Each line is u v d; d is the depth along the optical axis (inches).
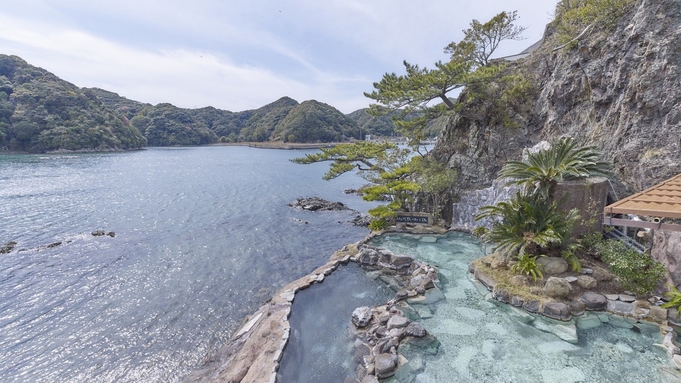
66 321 519.8
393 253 581.3
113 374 408.5
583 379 271.9
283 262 750.5
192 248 848.3
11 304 566.9
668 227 290.8
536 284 405.7
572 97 677.9
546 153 472.7
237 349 413.7
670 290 348.2
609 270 403.2
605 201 450.6
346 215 1199.6
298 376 302.7
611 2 600.7
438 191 796.0
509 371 286.7
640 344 312.8
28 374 407.8
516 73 863.1
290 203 1417.3
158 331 494.3
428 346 328.8
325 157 999.0
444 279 490.6
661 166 449.4
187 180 2089.1
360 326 379.2
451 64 753.6
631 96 514.6
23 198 1414.9
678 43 466.0
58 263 742.5
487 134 829.8
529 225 451.8
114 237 933.2
